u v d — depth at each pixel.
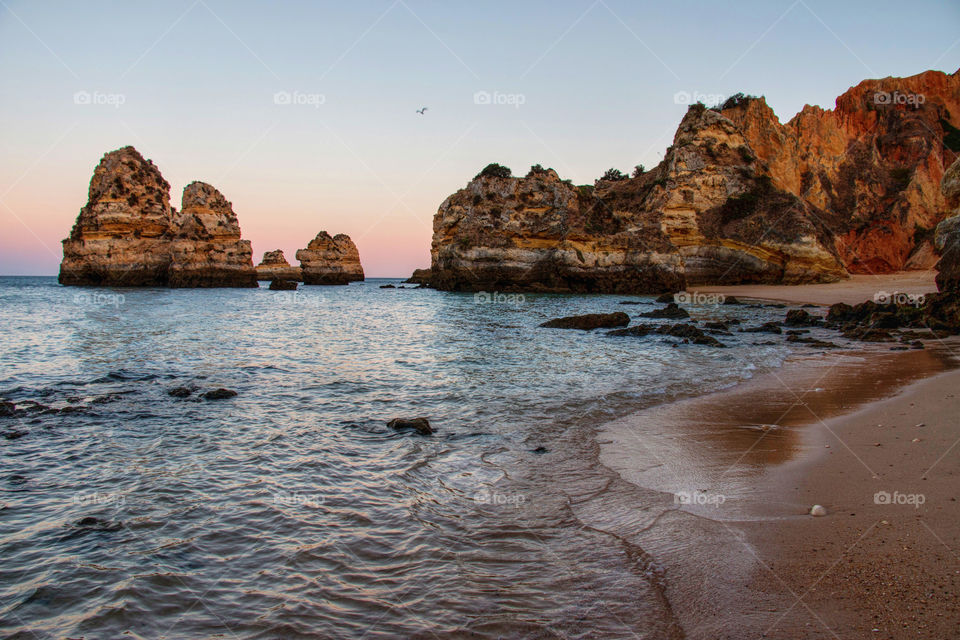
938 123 100.69
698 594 5.07
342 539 6.43
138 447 9.89
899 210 86.94
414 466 8.91
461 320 37.22
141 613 5.08
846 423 10.53
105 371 17.55
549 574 5.60
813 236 66.81
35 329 29.28
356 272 122.19
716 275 70.88
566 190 66.06
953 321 25.98
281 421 11.70
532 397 13.97
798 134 95.81
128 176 70.94
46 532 6.63
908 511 6.26
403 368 18.36
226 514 7.12
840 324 31.08
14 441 10.16
